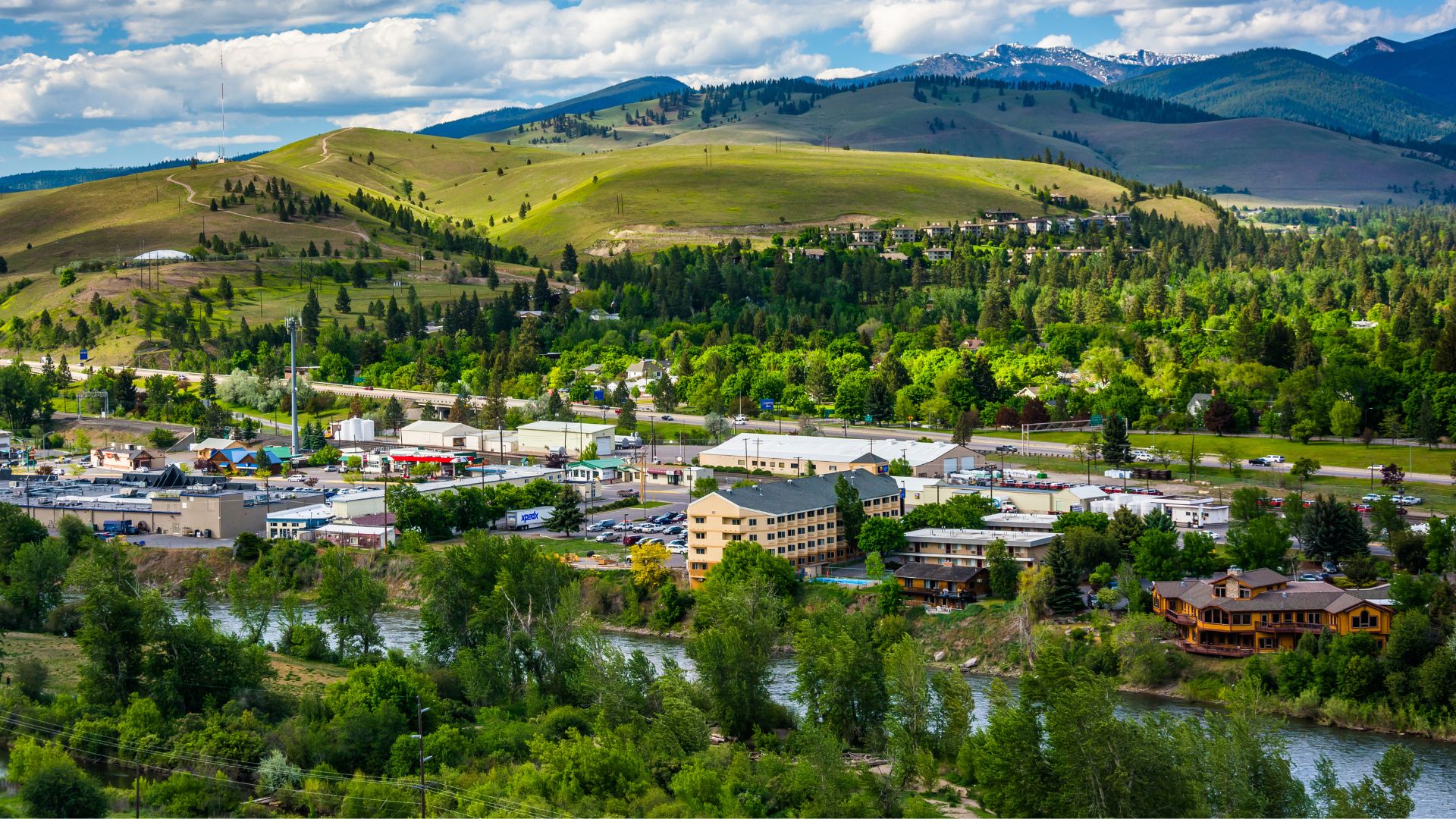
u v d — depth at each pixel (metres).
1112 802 138.50
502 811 137.00
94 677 172.75
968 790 157.62
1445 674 178.62
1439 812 149.38
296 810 146.12
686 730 164.88
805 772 149.50
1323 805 144.50
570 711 174.50
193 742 156.12
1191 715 179.38
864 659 175.62
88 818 137.25
